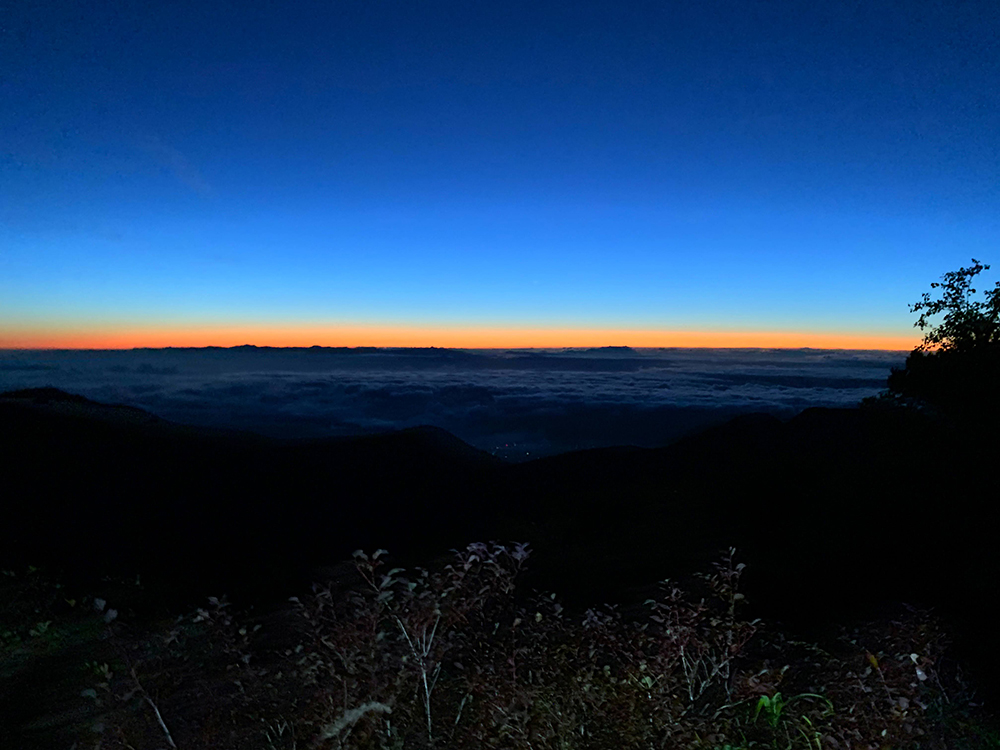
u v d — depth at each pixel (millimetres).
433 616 2980
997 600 3863
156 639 4449
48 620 4969
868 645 3541
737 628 3355
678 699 2912
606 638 3410
